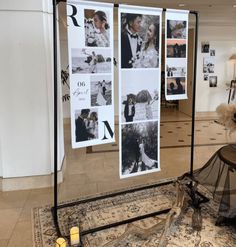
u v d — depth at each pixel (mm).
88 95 2377
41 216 2738
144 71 2590
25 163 3312
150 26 2529
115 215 2760
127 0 5070
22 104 3184
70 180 3627
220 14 6586
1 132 3203
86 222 2639
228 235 2418
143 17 2477
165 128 6684
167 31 2664
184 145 5199
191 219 2646
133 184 3473
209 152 4777
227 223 2545
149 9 2488
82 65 2299
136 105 2619
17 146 3262
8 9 2955
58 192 3256
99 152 4848
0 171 3307
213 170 2592
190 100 8305
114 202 3002
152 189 3297
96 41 2320
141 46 2523
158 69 2658
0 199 3105
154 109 2725
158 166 2867
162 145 5211
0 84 3105
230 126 2357
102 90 2436
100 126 2486
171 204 2938
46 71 3164
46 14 3072
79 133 2400
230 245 2289
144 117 2688
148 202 2998
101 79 2410
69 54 2232
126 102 2564
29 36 3055
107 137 2547
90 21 2262
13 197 3148
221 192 2441
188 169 3975
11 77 3111
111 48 2404
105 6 2301
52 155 3371
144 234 2369
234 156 2350
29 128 3246
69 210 2842
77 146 2410
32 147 3293
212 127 6742
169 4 5457
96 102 2426
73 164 4258
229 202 2420
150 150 2789
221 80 8312
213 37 7980
